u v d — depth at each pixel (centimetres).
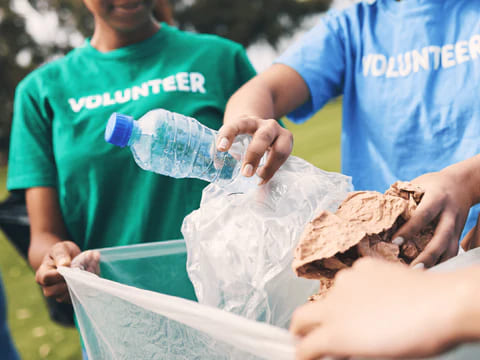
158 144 85
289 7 2150
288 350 39
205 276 76
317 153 1055
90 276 70
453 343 31
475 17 106
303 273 59
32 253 124
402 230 63
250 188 83
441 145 108
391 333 32
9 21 1505
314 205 76
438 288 33
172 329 58
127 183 129
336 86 127
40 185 131
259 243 74
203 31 2117
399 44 114
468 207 69
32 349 321
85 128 130
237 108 101
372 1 122
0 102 1538
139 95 131
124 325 64
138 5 129
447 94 107
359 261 39
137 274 90
